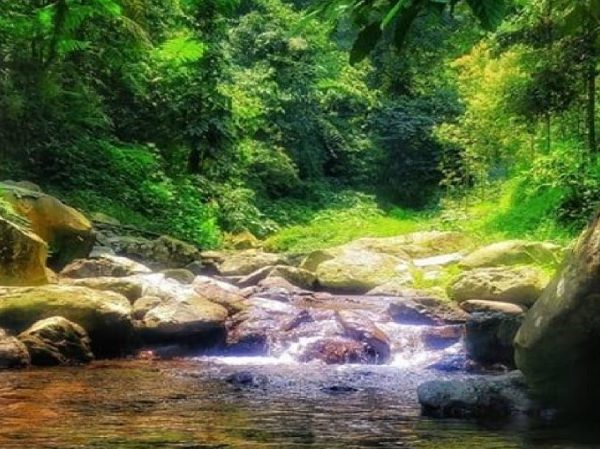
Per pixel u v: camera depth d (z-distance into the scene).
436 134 22.20
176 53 14.93
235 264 12.57
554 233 13.30
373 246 14.46
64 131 14.16
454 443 3.82
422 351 8.51
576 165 13.30
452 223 18.23
